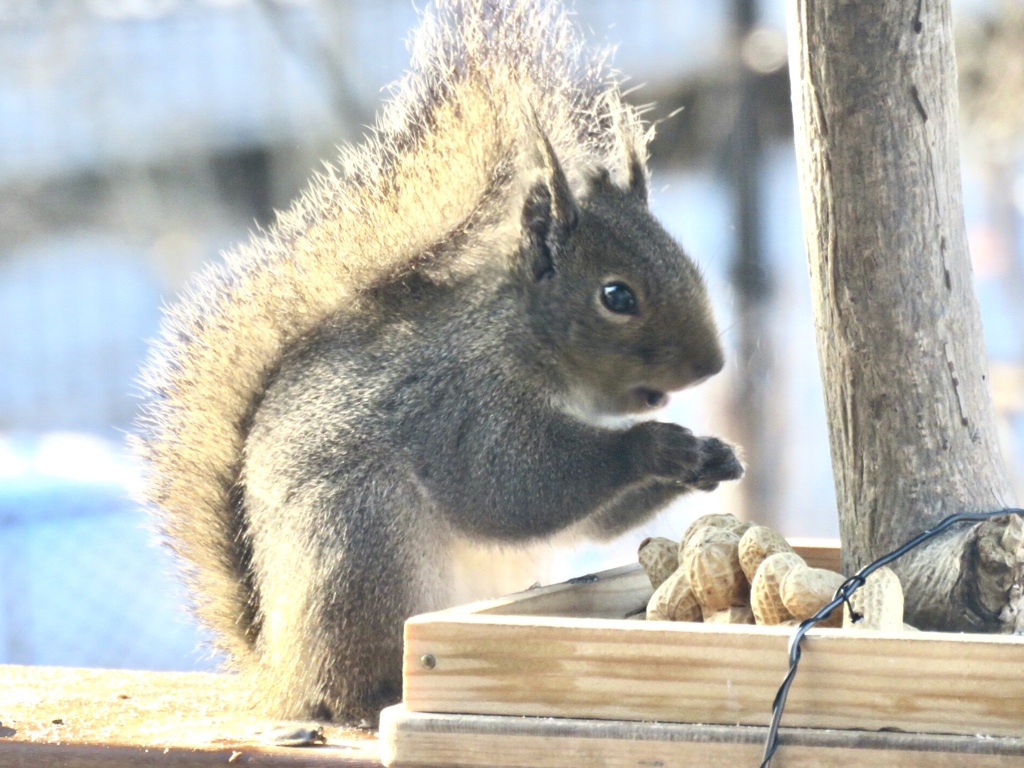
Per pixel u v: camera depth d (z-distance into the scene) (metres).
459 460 2.74
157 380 2.78
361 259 2.77
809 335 4.33
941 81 2.65
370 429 2.74
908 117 2.65
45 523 3.49
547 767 2.62
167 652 3.46
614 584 2.71
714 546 2.66
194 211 5.84
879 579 2.63
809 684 2.61
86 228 6.13
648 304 2.74
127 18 5.78
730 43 4.02
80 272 6.54
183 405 2.77
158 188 5.85
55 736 2.67
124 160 5.84
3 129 5.94
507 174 2.77
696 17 4.19
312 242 2.78
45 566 3.47
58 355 6.23
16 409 5.99
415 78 2.79
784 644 2.61
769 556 2.65
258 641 2.74
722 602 2.66
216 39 5.70
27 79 5.74
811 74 2.65
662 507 2.78
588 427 2.75
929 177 2.65
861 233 2.65
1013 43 4.31
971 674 2.60
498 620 2.62
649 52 4.24
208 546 2.76
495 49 2.78
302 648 2.72
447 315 2.76
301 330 2.76
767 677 2.61
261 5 4.75
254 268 2.78
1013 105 4.35
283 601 2.73
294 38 4.82
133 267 6.37
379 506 2.73
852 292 2.65
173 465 2.77
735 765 2.61
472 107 2.78
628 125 2.79
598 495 2.75
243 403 2.76
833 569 2.72
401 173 2.78
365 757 2.65
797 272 4.21
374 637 2.72
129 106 5.80
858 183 2.65
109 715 2.70
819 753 2.60
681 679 2.61
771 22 4.21
